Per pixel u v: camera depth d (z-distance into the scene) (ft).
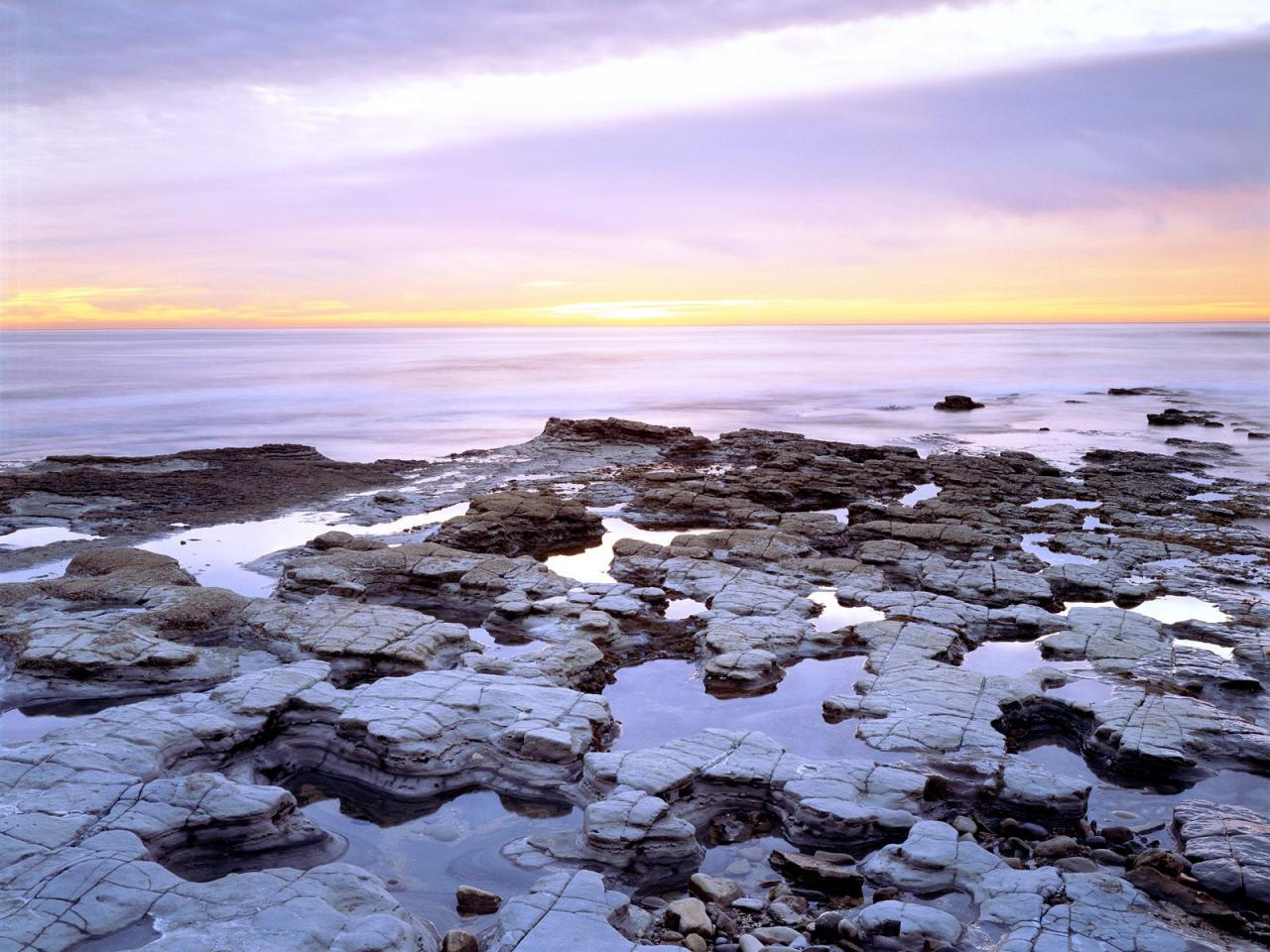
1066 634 66.23
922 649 63.05
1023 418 216.33
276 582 79.05
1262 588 80.64
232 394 270.46
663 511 107.86
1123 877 37.14
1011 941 32.60
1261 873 36.99
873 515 102.42
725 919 35.09
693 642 67.46
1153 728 50.75
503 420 209.97
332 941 30.40
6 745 47.62
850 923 34.06
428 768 45.75
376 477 128.26
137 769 42.04
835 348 640.17
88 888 32.45
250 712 47.96
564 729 47.98
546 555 93.76
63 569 81.10
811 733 52.65
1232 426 196.03
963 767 46.93
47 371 369.30
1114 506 113.09
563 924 32.55
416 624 63.36
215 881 33.91
